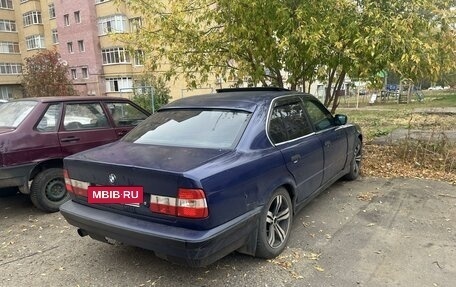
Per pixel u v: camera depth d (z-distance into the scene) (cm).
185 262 275
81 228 329
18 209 529
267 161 335
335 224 425
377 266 329
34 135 489
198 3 741
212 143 334
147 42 773
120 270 340
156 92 1895
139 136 376
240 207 299
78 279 327
